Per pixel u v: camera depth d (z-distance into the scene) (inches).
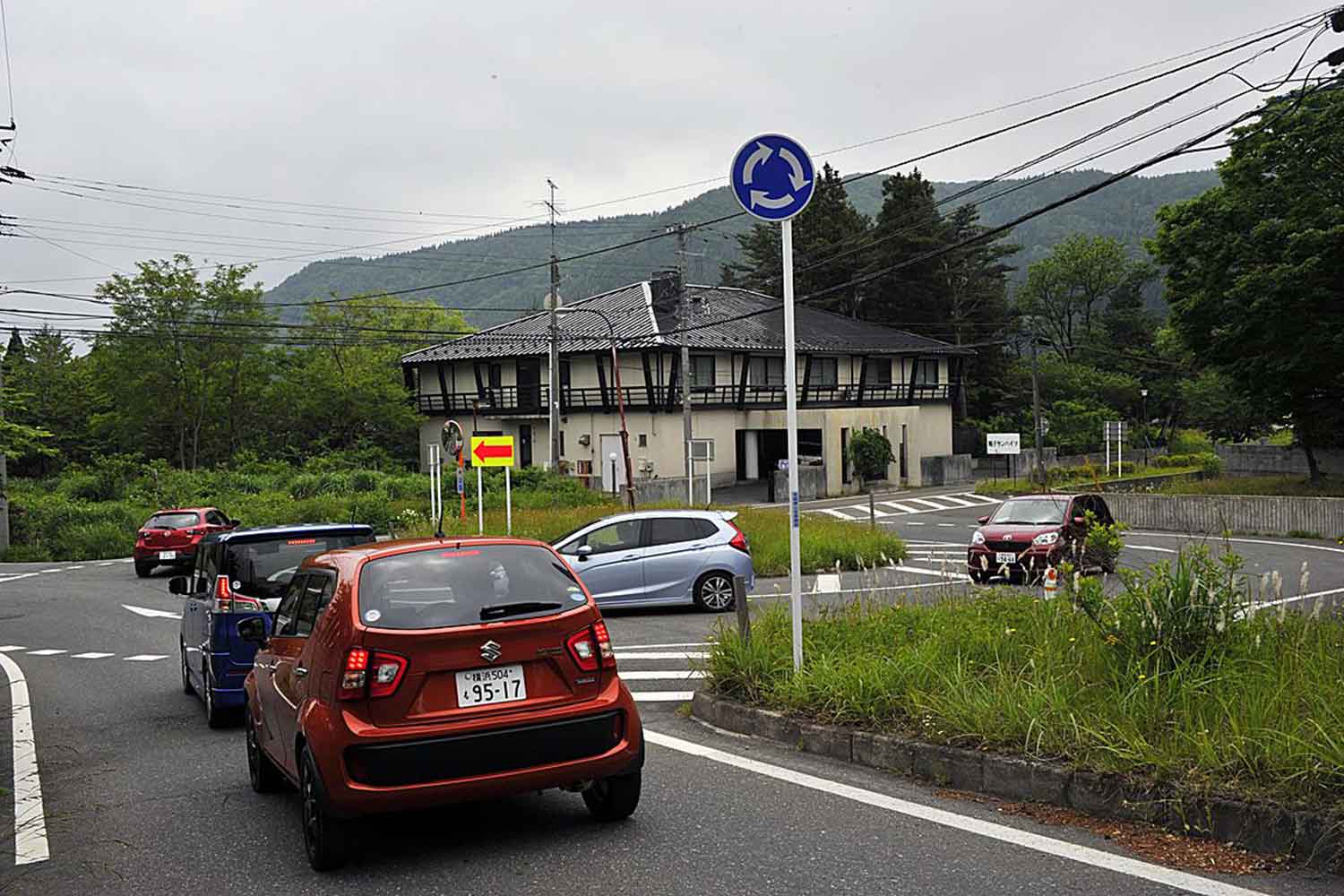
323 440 2162.9
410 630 199.6
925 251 2736.2
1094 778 215.8
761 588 753.0
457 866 204.1
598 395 1995.6
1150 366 3201.3
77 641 647.1
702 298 2197.3
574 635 211.8
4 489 1401.3
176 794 279.6
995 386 2888.8
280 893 196.1
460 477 959.6
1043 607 355.9
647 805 239.8
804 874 189.8
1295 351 1285.7
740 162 331.3
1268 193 1288.1
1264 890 172.7
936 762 247.9
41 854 228.8
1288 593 661.3
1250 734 210.8
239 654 361.4
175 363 2030.0
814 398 2219.5
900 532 1336.1
